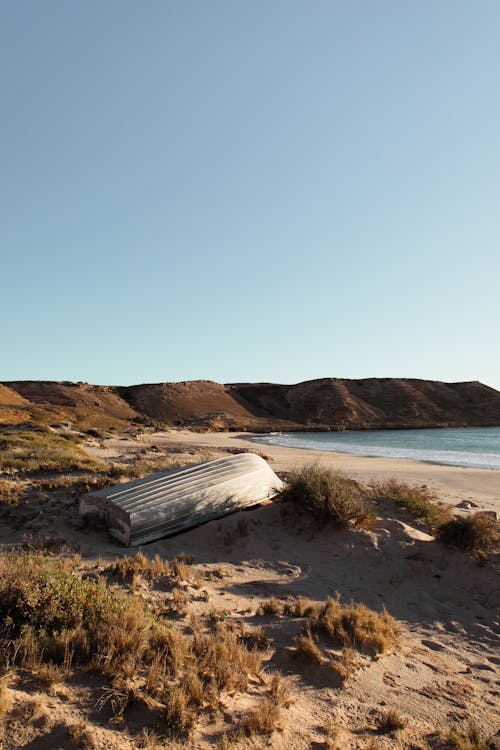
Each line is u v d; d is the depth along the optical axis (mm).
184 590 8047
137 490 11867
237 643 6113
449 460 41875
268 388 155000
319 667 5754
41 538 10484
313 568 10102
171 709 4230
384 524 12078
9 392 69062
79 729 3836
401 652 6688
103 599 6117
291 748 4133
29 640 5016
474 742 4531
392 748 4348
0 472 15289
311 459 38938
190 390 138625
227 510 12320
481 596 9273
